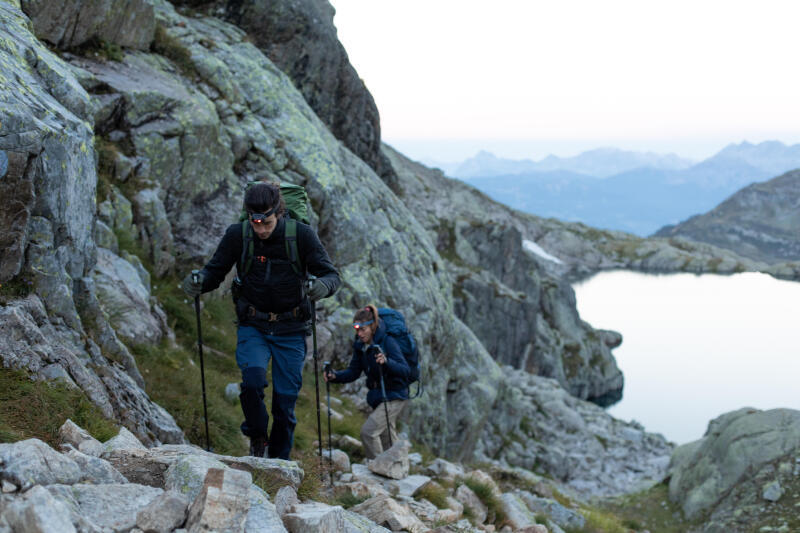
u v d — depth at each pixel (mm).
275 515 3465
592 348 90625
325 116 28328
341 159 22500
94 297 7156
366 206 21266
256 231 4988
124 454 4145
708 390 97312
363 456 10109
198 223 14094
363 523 4914
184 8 22766
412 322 20281
